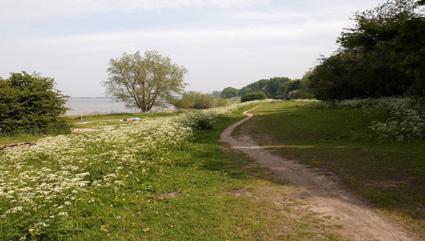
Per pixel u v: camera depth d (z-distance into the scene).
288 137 21.83
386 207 9.16
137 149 15.95
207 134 25.09
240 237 7.90
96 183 10.78
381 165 13.02
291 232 8.05
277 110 48.09
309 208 9.38
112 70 71.19
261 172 13.19
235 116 42.56
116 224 8.73
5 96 32.09
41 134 33.19
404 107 23.56
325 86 42.44
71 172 12.54
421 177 11.30
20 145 26.06
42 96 34.34
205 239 7.86
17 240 7.77
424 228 7.94
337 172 12.55
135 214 9.36
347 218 8.66
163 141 18.25
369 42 24.70
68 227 8.29
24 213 8.53
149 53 71.75
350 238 7.66
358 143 17.89
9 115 32.97
